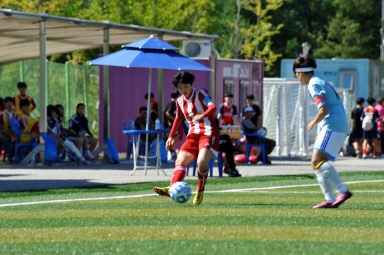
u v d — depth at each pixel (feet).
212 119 84.53
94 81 238.48
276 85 230.48
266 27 442.91
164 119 191.11
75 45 212.02
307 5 633.20
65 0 337.93
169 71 224.53
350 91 272.10
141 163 172.96
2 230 63.21
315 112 236.63
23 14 159.22
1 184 114.93
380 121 225.15
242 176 135.44
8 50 217.15
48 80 221.46
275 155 225.97
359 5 594.24
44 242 56.39
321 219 69.05
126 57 134.82
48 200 90.89
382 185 113.50
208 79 217.56
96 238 57.98
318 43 593.83
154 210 77.87
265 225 64.80
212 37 202.28
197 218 70.08
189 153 84.38
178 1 376.07
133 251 51.57
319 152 79.46
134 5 361.71
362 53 577.43
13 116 180.45
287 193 99.09
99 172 145.48
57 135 171.32
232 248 52.21
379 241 55.77
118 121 222.89
